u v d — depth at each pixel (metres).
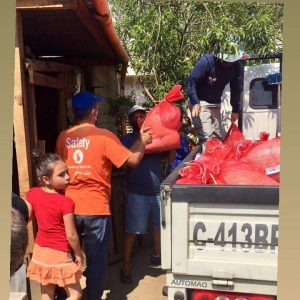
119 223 4.36
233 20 5.38
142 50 5.59
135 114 3.97
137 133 3.95
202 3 5.43
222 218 2.19
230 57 4.32
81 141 3.04
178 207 2.21
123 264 3.87
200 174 2.47
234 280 2.20
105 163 3.06
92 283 3.16
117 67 7.36
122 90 7.82
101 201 3.06
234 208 2.17
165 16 5.47
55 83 3.83
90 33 4.10
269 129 5.46
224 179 2.41
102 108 6.85
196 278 2.25
